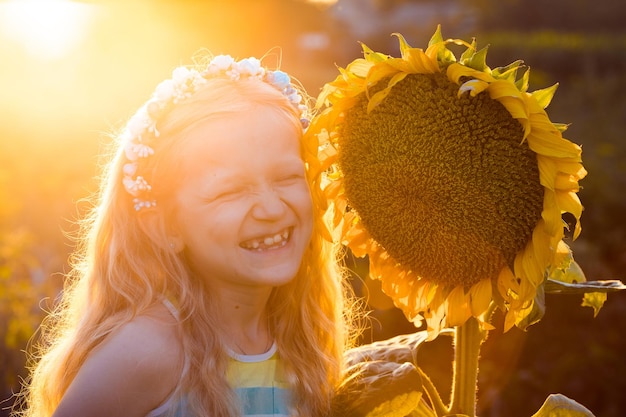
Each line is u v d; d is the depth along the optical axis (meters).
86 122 9.92
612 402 4.03
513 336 4.23
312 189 1.93
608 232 5.83
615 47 15.48
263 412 1.94
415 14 28.75
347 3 29.52
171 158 1.79
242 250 1.78
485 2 22.34
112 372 1.77
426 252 1.78
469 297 1.80
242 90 1.82
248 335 1.97
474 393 1.88
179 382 1.82
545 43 16.39
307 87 14.42
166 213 1.83
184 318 1.84
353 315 2.41
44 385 1.96
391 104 1.77
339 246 2.20
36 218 6.46
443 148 1.71
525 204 1.68
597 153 7.81
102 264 1.94
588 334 4.31
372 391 1.94
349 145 1.85
